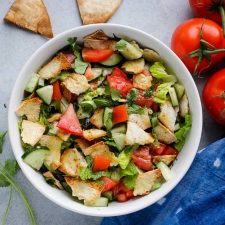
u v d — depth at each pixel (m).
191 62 0.65
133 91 0.60
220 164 0.67
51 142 0.59
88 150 0.59
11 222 0.69
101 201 0.59
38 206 0.69
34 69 0.59
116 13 0.69
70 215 0.69
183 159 0.60
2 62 0.68
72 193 0.59
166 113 0.60
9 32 0.68
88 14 0.67
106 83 0.60
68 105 0.60
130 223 0.69
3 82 0.67
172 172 0.60
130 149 0.60
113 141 0.59
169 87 0.60
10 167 0.66
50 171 0.59
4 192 0.69
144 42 0.60
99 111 0.60
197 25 0.63
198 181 0.67
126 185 0.60
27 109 0.59
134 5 0.69
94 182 0.59
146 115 0.60
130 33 0.59
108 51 0.60
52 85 0.59
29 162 0.58
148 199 0.59
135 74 0.60
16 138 0.58
